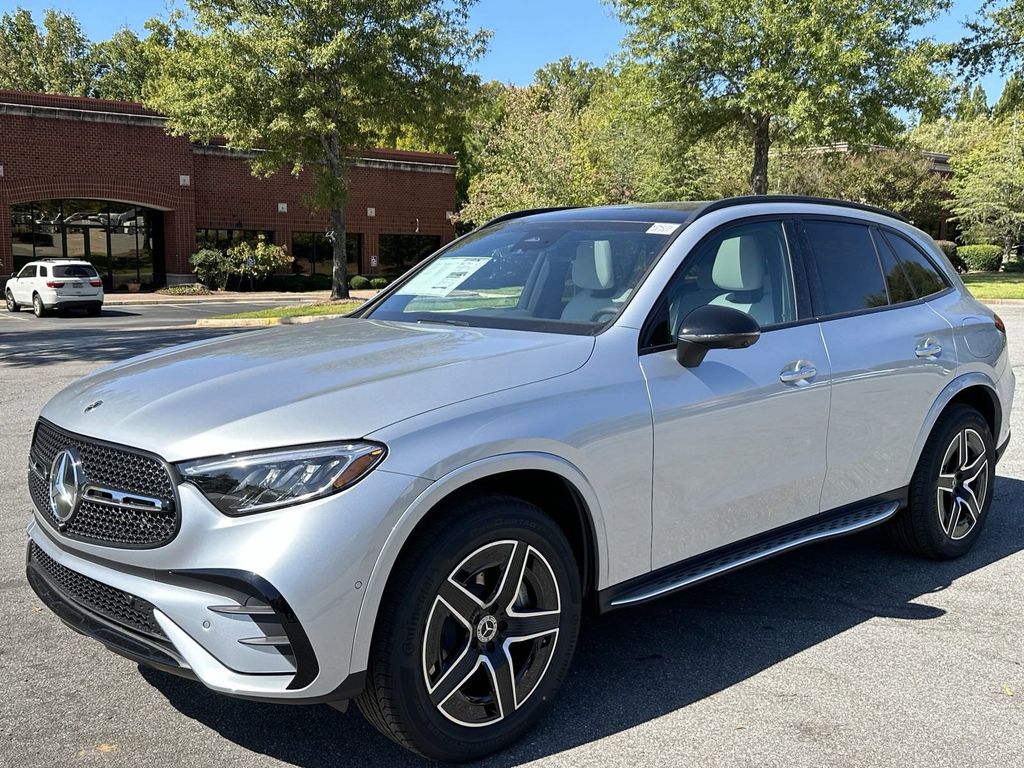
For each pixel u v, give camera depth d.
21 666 3.43
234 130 24.97
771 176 39.00
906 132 28.70
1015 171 40.09
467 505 2.70
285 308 24.23
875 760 2.81
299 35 24.78
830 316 3.98
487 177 39.34
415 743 2.65
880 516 4.18
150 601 2.52
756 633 3.78
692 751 2.86
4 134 31.36
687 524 3.32
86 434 2.78
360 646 2.50
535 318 3.54
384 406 2.65
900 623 3.88
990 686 3.31
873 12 24.72
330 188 26.94
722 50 26.36
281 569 2.40
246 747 2.88
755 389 3.47
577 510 3.00
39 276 24.53
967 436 4.61
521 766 2.78
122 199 33.91
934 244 4.87
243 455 2.48
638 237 3.70
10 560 4.53
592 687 3.30
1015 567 4.57
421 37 25.41
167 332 18.25
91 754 2.82
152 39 41.09
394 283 4.40
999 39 29.55
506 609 2.79
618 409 3.04
